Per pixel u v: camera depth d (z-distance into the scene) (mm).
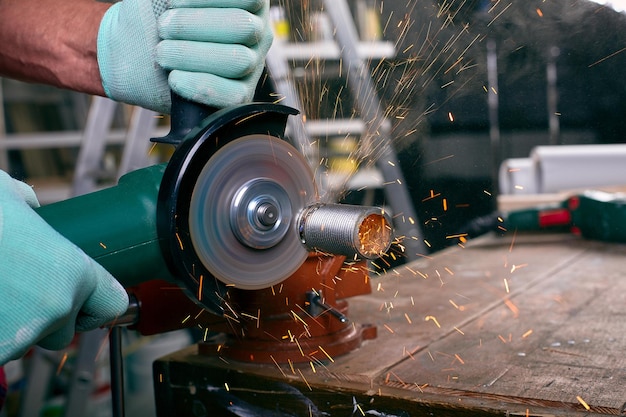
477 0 1365
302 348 1003
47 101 3156
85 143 2256
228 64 848
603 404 788
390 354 1021
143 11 925
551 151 2143
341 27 2236
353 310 1281
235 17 841
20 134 2996
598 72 1373
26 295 694
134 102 984
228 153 805
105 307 785
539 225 1953
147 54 931
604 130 1512
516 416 783
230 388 992
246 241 822
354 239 772
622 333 1052
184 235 791
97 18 1034
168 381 1050
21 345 696
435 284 1453
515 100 1473
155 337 2375
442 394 855
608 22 1299
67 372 2217
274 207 832
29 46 1066
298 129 1685
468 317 1191
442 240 1939
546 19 1324
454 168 1778
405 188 2209
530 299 1289
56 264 712
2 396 1175
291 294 1000
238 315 1005
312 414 924
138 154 2168
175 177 776
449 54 1445
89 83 1045
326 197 1241
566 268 1539
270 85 1655
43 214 812
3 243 697
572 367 919
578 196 1897
